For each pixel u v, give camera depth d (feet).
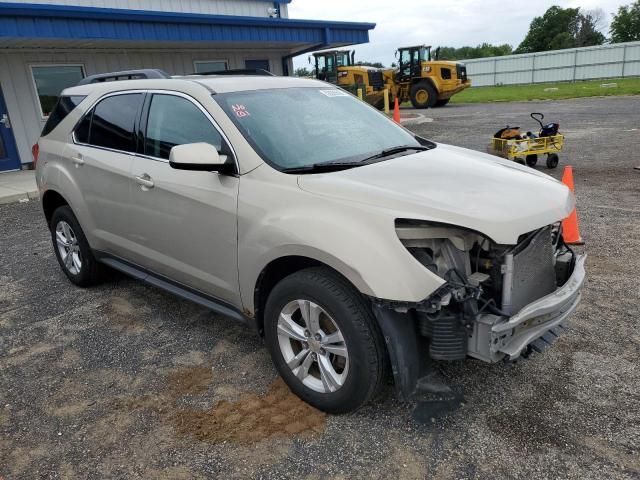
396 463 8.68
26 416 10.39
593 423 9.41
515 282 9.01
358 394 9.23
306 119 11.99
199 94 11.66
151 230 12.72
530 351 9.59
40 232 23.47
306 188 9.76
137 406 10.52
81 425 10.03
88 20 35.29
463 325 8.73
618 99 76.69
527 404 10.00
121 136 13.64
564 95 90.53
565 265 10.64
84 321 14.39
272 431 9.56
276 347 10.37
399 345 8.73
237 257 10.64
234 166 10.73
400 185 9.58
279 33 46.55
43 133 16.76
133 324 14.11
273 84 12.76
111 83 14.65
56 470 8.92
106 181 13.79
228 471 8.68
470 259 9.15
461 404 10.05
